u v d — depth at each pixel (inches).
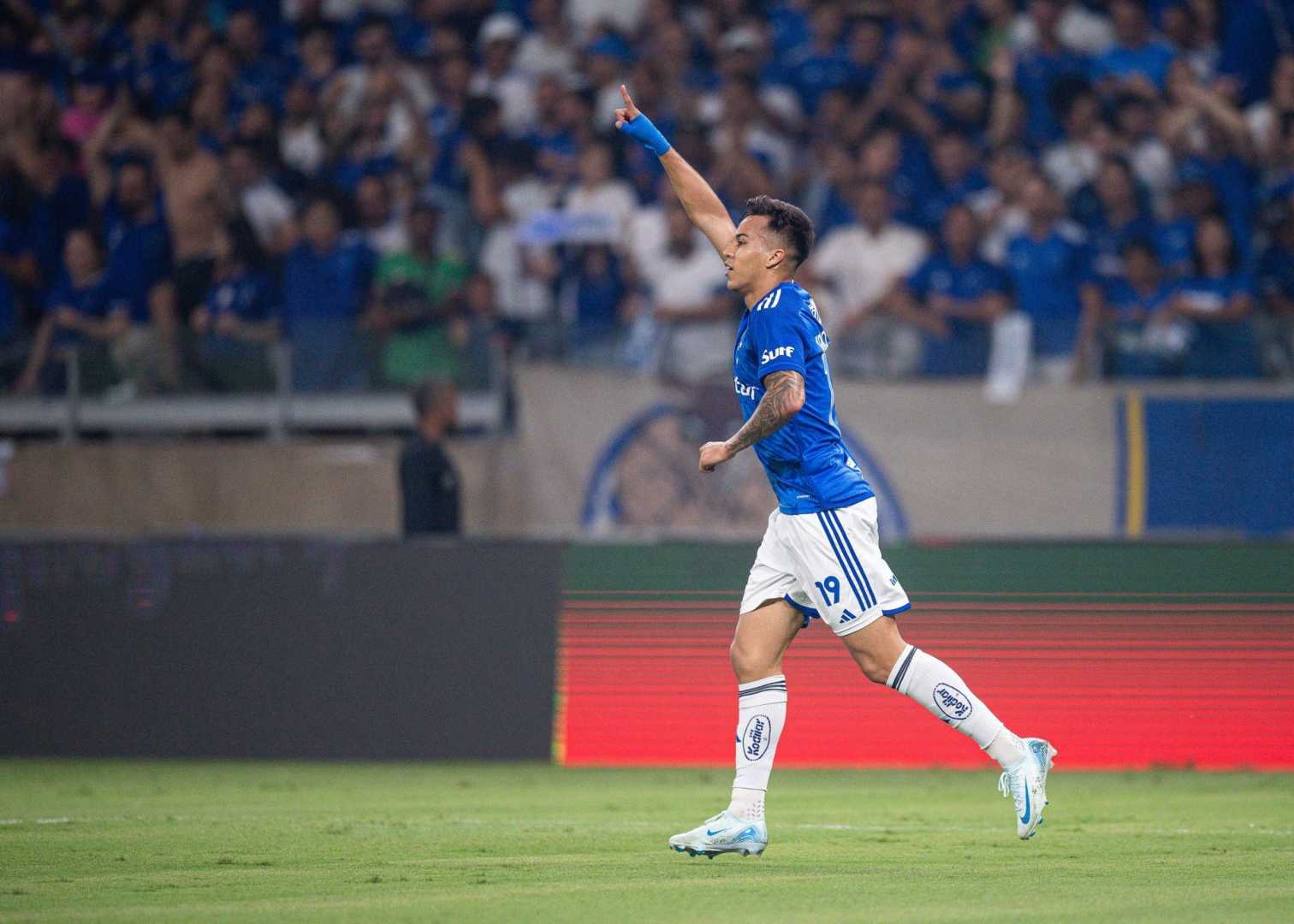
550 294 1836.9
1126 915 528.1
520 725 1270.9
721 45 2041.1
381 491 1405.0
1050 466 1339.8
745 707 670.5
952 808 949.2
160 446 1422.2
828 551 654.5
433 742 1273.4
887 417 1355.8
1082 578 1249.4
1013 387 1350.9
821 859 692.7
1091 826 846.5
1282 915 531.2
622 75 1991.9
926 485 1350.9
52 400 1427.2
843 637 665.0
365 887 600.7
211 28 2064.5
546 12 2071.9
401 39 2102.6
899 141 1873.8
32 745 1307.8
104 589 1312.7
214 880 624.4
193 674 1298.0
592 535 1371.8
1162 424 1326.3
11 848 735.7
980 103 1925.4
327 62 2092.8
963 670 1248.8
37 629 1316.4
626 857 698.2
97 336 1428.4
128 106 1983.3
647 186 1867.6
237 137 1971.0
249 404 1428.4
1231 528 1312.7
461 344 1413.6
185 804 969.5
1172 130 1855.3
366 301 1835.6
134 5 2052.2
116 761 1288.1
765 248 669.9
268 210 1963.6
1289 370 1334.9
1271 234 1781.5
